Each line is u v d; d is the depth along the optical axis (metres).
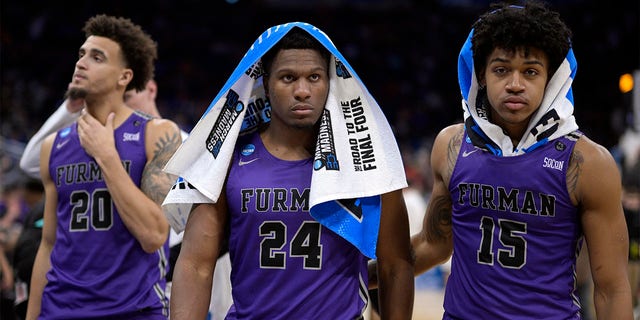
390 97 20.14
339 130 2.56
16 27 17.55
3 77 15.98
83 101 3.91
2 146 9.30
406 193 6.89
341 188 2.51
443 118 19.83
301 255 2.54
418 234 2.99
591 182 2.53
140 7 19.27
